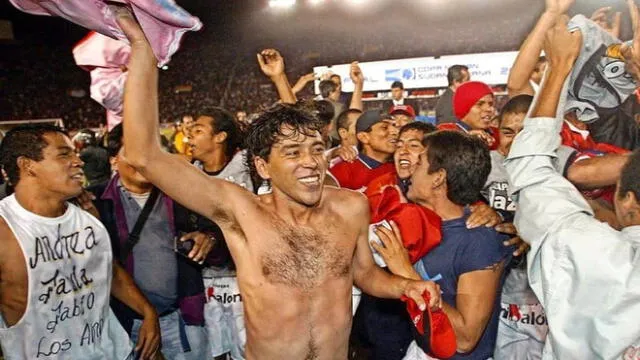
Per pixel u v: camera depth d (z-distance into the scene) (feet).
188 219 9.53
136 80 5.32
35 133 7.25
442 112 16.62
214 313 10.70
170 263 9.62
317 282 6.22
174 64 81.30
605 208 7.96
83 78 77.30
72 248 7.62
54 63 79.15
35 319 7.25
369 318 9.05
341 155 11.65
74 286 7.64
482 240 7.03
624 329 5.45
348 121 13.48
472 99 11.31
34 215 7.28
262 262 6.12
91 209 8.91
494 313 7.30
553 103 6.41
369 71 39.50
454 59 37.78
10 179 7.36
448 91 16.72
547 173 6.34
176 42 5.28
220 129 10.68
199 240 9.18
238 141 10.93
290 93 13.76
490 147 10.69
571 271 5.79
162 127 35.40
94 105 73.82
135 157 5.45
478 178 7.16
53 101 76.33
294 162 5.95
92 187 10.30
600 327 5.57
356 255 6.82
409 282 6.57
